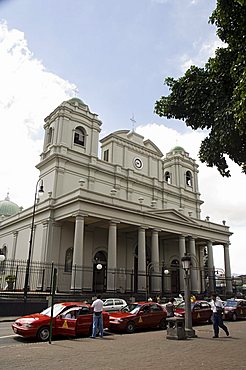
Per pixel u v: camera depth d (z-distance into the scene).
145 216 32.56
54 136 35.09
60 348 10.73
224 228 41.25
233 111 9.45
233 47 10.15
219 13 9.80
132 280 34.75
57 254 30.36
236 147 10.94
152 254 32.69
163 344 11.72
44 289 28.45
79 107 37.09
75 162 34.53
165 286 38.19
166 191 42.12
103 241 34.38
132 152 40.66
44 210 31.53
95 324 13.62
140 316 16.48
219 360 8.72
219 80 10.91
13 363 8.30
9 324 18.59
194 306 19.78
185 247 37.91
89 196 28.89
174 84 12.12
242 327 18.05
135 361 8.62
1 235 41.34
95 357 9.16
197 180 48.53
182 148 48.72
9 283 28.59
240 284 45.56
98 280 33.06
